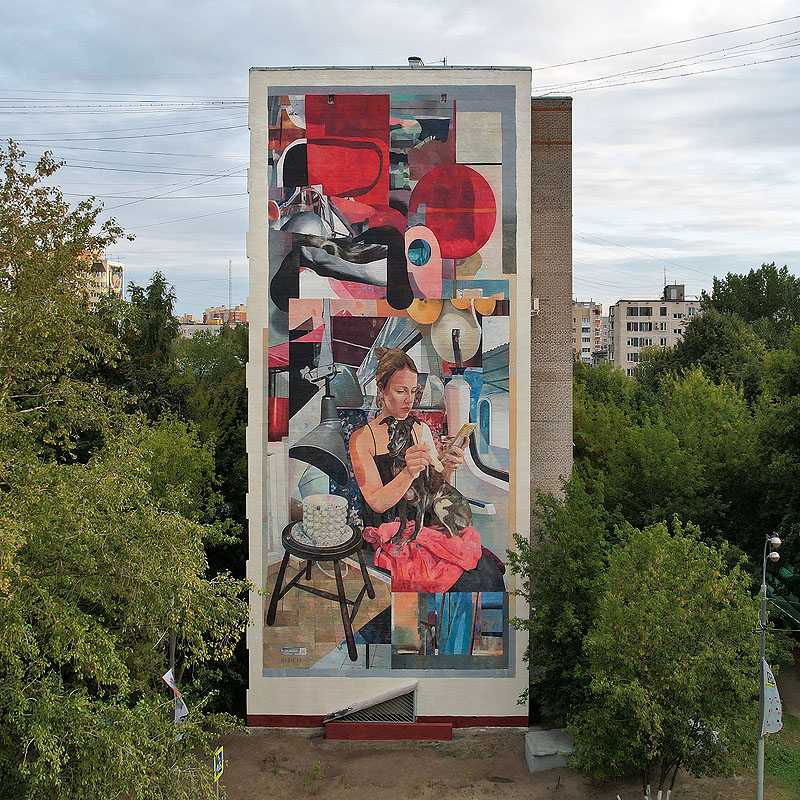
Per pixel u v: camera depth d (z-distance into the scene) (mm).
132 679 20547
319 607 29781
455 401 29625
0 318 22953
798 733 29375
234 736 29969
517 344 29562
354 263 29469
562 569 27875
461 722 29969
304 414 29594
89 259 25141
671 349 84938
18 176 23312
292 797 25953
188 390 48625
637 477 36656
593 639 22781
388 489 29672
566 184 32625
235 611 21484
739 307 109875
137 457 22219
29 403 26047
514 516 29750
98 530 18672
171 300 56938
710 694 22250
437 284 29484
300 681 29922
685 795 25047
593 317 190750
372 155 29391
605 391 65938
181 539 20016
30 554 18453
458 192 29453
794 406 34219
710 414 46438
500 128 29359
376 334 29562
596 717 23062
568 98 32406
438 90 29328
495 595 29828
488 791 25953
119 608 19703
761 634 22844
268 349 29578
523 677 29859
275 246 29469
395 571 29734
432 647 29844
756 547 36469
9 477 20406
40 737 15562
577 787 25812
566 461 32844
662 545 23688
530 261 29812
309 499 29672
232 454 40312
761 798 22688
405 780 26875
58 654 17047
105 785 16578
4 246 23125
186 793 18125
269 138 29375
